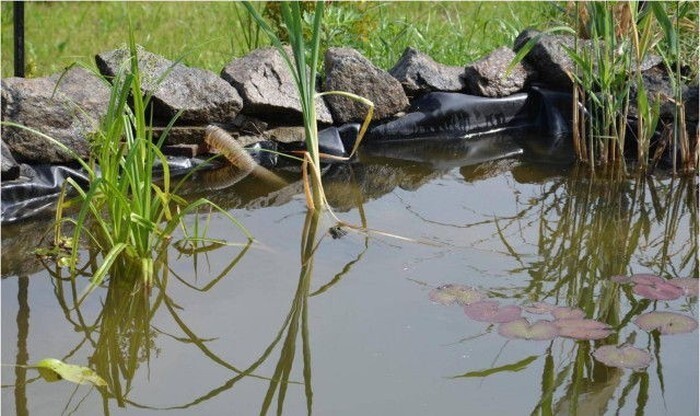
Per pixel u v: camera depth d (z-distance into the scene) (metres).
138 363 2.62
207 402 2.43
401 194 3.94
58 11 6.12
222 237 3.44
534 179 4.15
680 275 3.25
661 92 4.51
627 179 4.16
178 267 3.20
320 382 2.53
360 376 2.56
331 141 4.36
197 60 5.12
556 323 2.82
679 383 2.56
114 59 3.90
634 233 3.61
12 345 2.69
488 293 3.05
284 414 2.37
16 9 3.96
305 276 3.15
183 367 2.60
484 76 4.68
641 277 3.15
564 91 4.77
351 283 3.11
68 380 2.50
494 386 2.52
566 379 2.56
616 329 2.85
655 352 2.71
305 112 3.65
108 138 3.08
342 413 2.38
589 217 3.75
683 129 4.16
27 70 4.56
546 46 4.73
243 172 4.09
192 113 4.01
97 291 3.02
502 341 2.75
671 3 4.64
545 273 3.22
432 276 3.17
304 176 3.67
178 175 4.02
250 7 3.56
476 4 6.38
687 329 2.83
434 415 2.37
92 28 5.81
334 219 3.64
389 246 3.41
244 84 4.18
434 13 6.02
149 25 5.88
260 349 2.71
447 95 4.64
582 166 4.32
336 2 4.80
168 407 2.40
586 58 4.18
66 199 3.67
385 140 4.54
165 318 2.87
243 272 3.18
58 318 2.85
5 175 3.54
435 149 4.51
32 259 3.22
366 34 4.91
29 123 3.69
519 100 4.77
